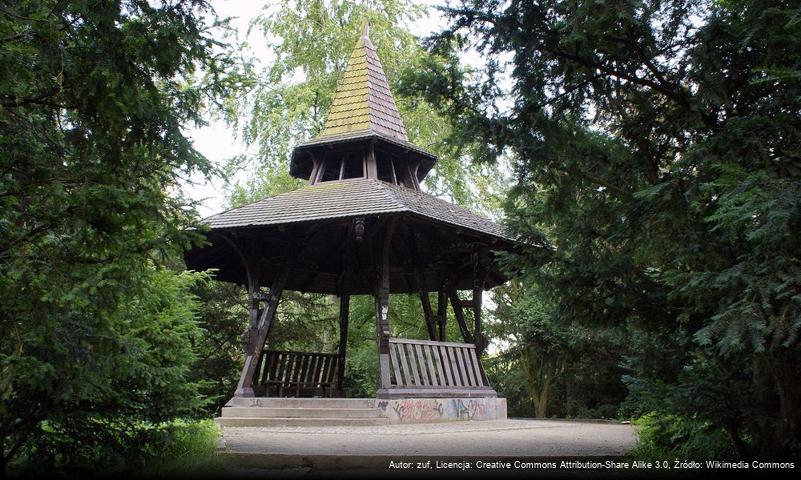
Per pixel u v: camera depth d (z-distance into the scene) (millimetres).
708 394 6633
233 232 12055
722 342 4656
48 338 5117
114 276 4957
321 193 12922
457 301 14406
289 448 7352
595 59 7230
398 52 22531
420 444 8062
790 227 4734
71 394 5785
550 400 24859
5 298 4672
